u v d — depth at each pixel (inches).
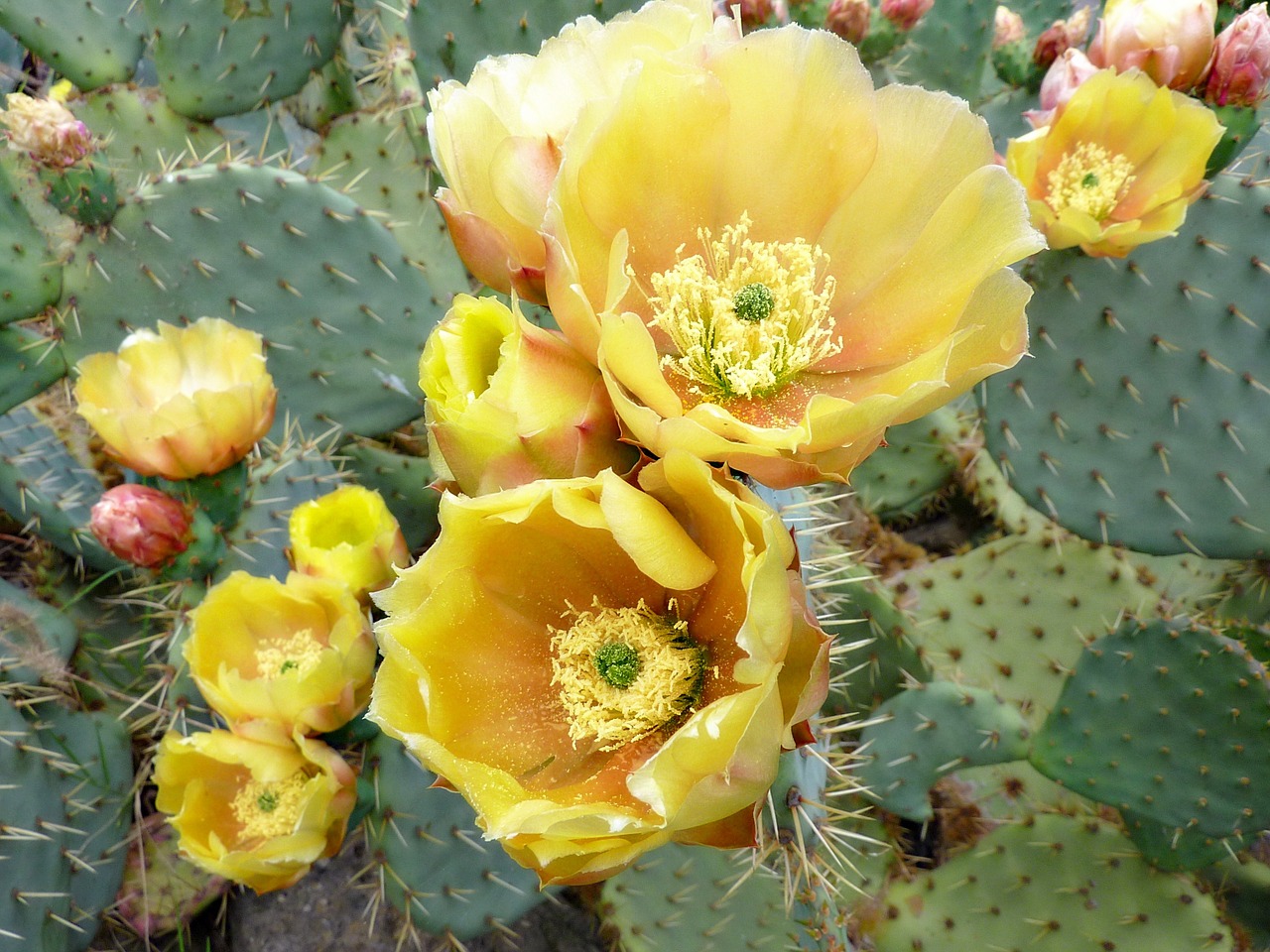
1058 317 14.2
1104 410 14.4
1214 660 12.7
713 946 14.2
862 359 8.1
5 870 13.9
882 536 19.1
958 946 14.8
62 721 15.7
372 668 13.2
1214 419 14.0
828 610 15.6
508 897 14.0
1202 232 13.6
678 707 8.1
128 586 18.2
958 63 19.1
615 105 7.1
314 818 12.8
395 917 16.5
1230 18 15.3
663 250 8.3
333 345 17.0
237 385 13.7
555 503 6.8
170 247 16.1
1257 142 18.3
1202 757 13.2
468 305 7.8
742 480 8.1
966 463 18.5
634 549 6.7
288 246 16.3
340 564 13.5
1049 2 22.1
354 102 22.7
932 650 16.4
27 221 16.1
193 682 15.0
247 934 16.7
